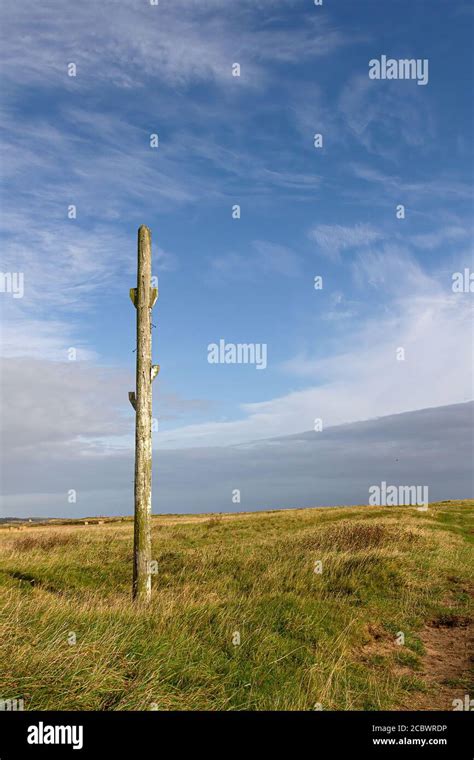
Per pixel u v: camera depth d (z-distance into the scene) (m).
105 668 5.87
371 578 12.88
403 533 20.45
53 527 47.09
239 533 28.12
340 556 14.98
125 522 53.91
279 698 6.43
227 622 8.62
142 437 10.73
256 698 6.42
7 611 7.39
